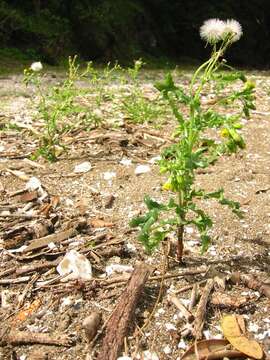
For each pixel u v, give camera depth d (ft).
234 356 1.09
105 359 1.08
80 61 5.92
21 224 1.52
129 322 1.15
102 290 1.25
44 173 1.85
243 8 7.83
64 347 1.11
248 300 1.23
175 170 1.21
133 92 2.90
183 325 1.16
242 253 1.39
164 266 1.32
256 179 1.82
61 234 1.45
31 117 2.48
